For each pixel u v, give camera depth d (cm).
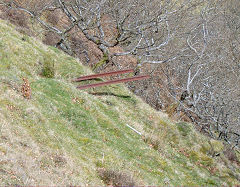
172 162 2128
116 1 3725
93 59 3625
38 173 1329
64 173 1434
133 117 2389
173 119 2927
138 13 3866
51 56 2531
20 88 1881
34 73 2245
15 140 1457
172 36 3897
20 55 2273
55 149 1578
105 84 2448
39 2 3578
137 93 3588
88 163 1630
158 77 4047
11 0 3297
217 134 3650
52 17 3766
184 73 4150
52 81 2184
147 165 1947
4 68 2058
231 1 5094
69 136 1795
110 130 2084
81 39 3791
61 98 2077
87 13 3569
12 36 2427
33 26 3238
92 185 1458
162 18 3825
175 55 3834
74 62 2647
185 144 2433
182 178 2025
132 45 4066
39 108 1853
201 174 2166
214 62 4116
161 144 2225
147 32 4028
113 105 2372
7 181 1195
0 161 1266
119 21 3369
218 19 4872
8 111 1638
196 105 3572
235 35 4669
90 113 2109
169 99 3916
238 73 4141
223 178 2269
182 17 4353
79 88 2372
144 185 1656
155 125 2430
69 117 1970
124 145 2006
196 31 4538
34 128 1636
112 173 1581
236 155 2912
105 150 1822
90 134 1938
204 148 2492
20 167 1291
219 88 3862
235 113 3612
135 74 3478
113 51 3903
